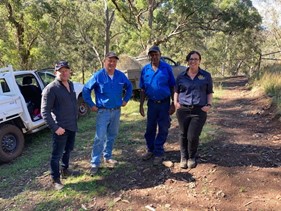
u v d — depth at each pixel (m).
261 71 13.01
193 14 24.23
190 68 4.19
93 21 32.56
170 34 24.86
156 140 4.81
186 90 4.24
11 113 6.12
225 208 3.64
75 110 4.51
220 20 25.22
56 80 4.31
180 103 4.30
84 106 8.99
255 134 5.86
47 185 4.70
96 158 4.69
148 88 4.59
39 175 5.14
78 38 32.69
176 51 36.53
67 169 4.86
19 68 19.16
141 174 4.62
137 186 4.33
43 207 4.12
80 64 38.44
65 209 4.03
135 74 10.28
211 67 44.97
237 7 24.39
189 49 36.34
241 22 25.05
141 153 5.43
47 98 4.18
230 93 11.50
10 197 4.52
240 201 3.71
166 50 35.00
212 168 4.41
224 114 7.94
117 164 4.99
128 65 11.62
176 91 4.38
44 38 22.23
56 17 23.11
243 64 49.78
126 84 4.73
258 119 7.08
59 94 4.26
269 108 7.72
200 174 4.33
